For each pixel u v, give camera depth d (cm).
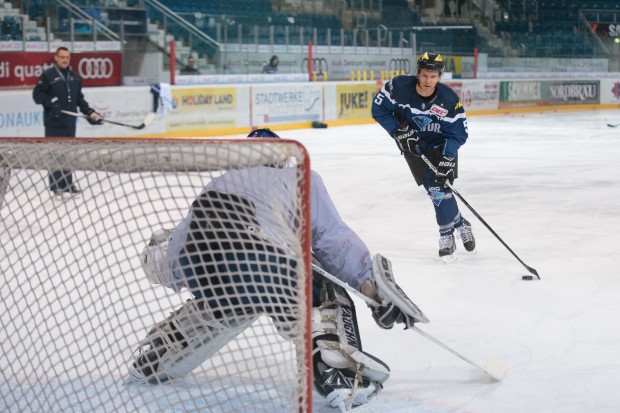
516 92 3934
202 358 462
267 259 423
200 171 414
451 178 905
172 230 488
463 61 3844
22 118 2123
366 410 483
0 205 466
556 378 540
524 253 951
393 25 3791
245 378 499
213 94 2694
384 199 1384
